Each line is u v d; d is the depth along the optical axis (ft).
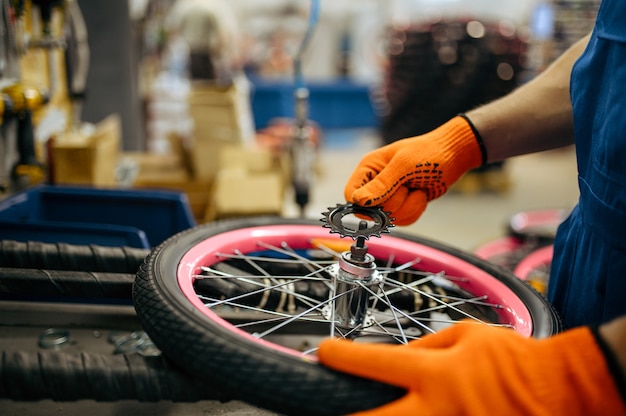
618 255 2.33
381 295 2.75
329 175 16.02
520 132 3.03
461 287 3.18
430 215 12.67
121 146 10.11
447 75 12.98
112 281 2.68
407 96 13.67
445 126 3.08
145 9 11.31
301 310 3.06
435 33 13.08
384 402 1.72
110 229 3.62
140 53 11.03
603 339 1.63
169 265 2.58
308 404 1.75
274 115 20.36
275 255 3.44
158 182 8.62
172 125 12.84
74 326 3.34
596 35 2.57
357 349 1.77
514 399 1.56
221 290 2.77
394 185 2.78
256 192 7.32
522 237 6.67
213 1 14.43
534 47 17.63
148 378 1.96
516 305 2.72
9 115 4.67
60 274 2.68
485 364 1.62
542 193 15.02
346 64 27.40
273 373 1.81
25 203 4.44
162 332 2.04
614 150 2.27
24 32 5.32
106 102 9.85
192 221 4.84
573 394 1.57
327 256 3.42
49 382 1.89
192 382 1.97
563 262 2.94
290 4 26.23
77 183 5.68
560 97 3.00
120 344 3.14
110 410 2.53
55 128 6.16
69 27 6.57
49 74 6.09
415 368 1.65
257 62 25.75
